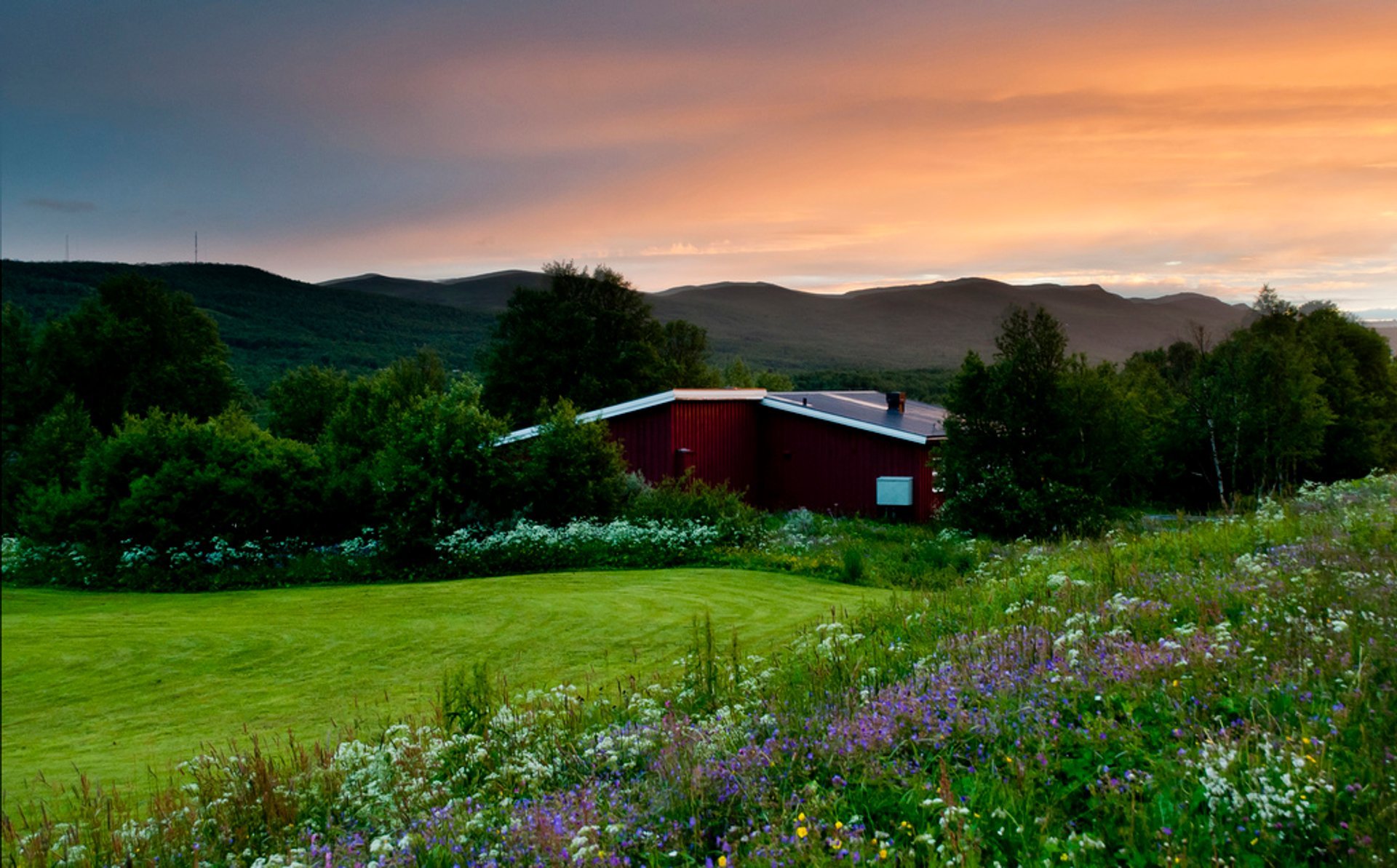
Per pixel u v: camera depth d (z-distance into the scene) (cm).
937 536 2212
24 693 1217
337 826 580
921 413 3584
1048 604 911
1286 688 522
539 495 2267
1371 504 1300
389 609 1702
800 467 3225
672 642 1361
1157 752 477
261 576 2097
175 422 2358
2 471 3123
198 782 712
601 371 5572
